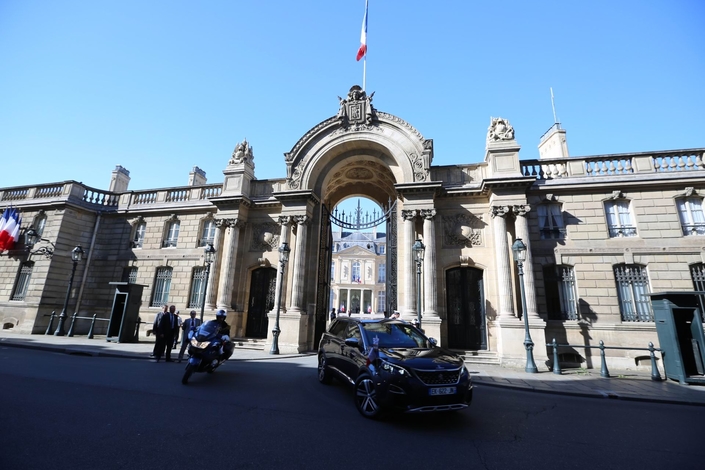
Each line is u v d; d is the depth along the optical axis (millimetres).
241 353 15633
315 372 11438
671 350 11641
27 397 6688
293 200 19469
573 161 17812
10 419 5434
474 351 16203
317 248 19672
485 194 17812
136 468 4070
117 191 27047
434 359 6691
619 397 9141
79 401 6645
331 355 9312
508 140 17688
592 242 16547
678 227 15852
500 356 14906
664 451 5316
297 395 8109
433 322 15844
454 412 7172
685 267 15414
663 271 15594
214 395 7727
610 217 16891
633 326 15164
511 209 16609
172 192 24172
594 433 6117
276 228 20750
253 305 20203
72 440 4785
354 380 7469
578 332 15680
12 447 4422
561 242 16812
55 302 21781
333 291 59219
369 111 19625
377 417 6473
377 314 52969
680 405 8578
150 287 22203
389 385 6262
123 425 5496
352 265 61062
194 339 9250
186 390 8062
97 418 5750
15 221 23531
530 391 9836
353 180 23453
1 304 21891
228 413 6410
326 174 20578
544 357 14500
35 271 21906
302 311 18125
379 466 4422
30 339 16641
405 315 16344
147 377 9336
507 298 15633
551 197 17391
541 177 17938
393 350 7078
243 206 20797
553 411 7578
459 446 5242
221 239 20547
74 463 4102
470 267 17703
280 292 17281
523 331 14891
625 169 17188
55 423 5398
